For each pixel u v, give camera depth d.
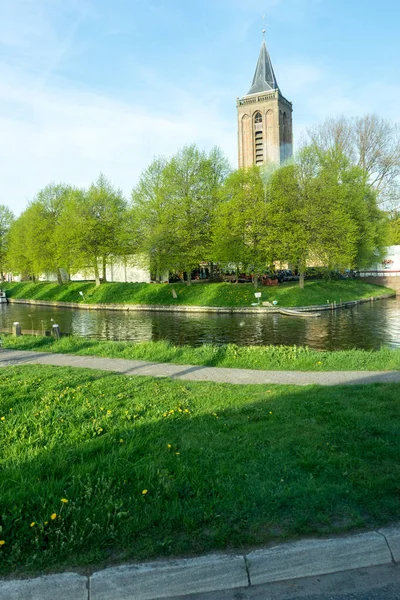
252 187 38.03
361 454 4.93
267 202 37.94
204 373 10.77
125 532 3.53
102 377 9.94
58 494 4.06
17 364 12.18
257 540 3.45
